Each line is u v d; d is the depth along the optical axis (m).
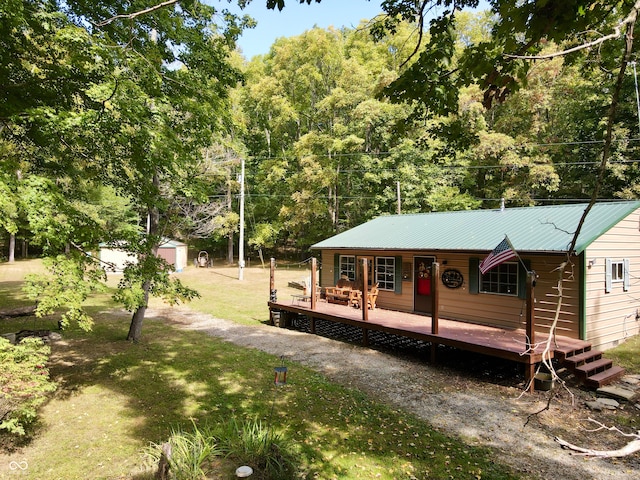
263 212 33.50
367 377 8.15
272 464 4.00
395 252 12.94
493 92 3.87
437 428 5.87
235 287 21.69
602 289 9.34
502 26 3.26
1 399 5.12
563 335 9.04
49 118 5.42
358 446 5.27
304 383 7.64
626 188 18.97
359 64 27.41
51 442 5.31
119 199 26.91
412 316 11.60
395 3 3.96
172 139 6.46
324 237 30.52
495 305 10.32
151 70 6.46
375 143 27.20
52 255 5.40
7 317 12.50
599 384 7.30
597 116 20.11
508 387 7.61
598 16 3.26
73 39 5.09
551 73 20.25
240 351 9.92
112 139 6.45
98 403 6.59
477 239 10.98
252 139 33.31
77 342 10.41
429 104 4.11
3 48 5.95
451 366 8.97
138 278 6.78
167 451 3.89
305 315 13.02
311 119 30.83
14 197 4.64
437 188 23.58
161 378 7.82
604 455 1.68
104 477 4.49
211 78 9.87
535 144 21.33
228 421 5.87
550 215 11.13
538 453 5.16
